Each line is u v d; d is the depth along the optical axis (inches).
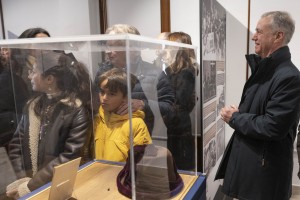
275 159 54.8
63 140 40.3
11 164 39.4
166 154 36.2
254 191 56.6
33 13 112.9
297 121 55.2
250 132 53.7
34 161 39.8
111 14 112.0
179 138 41.5
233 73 105.5
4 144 39.0
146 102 31.4
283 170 55.6
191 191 38.0
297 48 95.9
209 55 74.1
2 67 35.9
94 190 34.4
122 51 27.3
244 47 102.5
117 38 27.0
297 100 50.2
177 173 39.6
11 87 37.7
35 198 34.2
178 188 37.3
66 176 32.1
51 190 30.6
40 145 39.8
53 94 39.4
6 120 38.5
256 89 56.5
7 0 114.0
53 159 39.8
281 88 51.1
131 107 28.2
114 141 35.3
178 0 102.8
